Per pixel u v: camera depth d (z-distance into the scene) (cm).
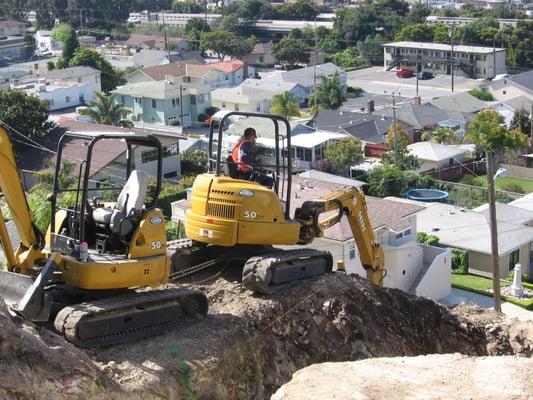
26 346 1233
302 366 1673
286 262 1786
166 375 1389
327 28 14538
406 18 14850
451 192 6012
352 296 1844
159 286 1645
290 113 8975
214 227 1742
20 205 1435
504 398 1288
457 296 4131
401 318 1930
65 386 1242
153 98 8581
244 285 1739
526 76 10219
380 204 4144
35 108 5966
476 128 7438
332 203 1928
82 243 1446
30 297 1359
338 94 9544
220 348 1509
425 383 1339
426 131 8019
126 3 16362
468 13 17438
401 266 3959
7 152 1412
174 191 5050
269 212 1755
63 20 15850
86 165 1455
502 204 5212
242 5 16550
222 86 10406
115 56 12900
